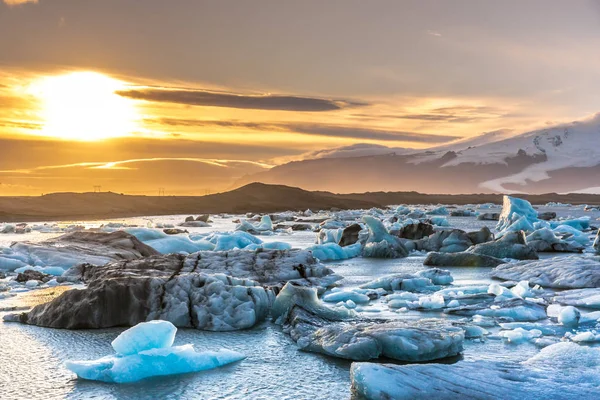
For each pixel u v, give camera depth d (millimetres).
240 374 9695
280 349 11117
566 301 14852
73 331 12398
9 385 9211
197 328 12719
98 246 23094
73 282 18125
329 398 8672
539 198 160750
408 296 15523
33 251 21469
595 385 8414
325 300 15516
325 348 10703
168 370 9680
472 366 9094
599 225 51875
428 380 8570
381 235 27047
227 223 62094
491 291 15258
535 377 8703
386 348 10344
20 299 15578
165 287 13336
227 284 13953
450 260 22828
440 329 10906
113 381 9336
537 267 19094
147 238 27141
